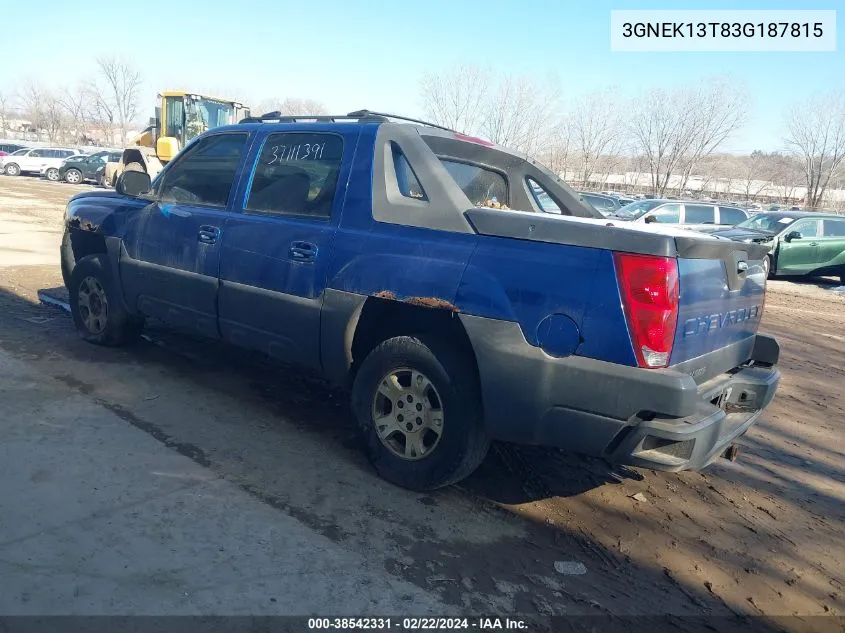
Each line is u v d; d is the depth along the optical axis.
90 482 3.46
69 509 3.19
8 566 2.74
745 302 3.83
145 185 5.37
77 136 69.56
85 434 4.00
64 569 2.76
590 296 3.10
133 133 24.42
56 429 4.02
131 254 5.20
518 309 3.25
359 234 3.86
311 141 4.32
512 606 2.85
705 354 3.45
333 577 2.90
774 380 3.97
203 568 2.86
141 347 5.80
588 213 5.09
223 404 4.73
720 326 3.54
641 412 3.04
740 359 4.00
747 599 3.10
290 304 4.09
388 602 2.78
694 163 45.59
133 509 3.25
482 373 3.35
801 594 3.18
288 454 4.05
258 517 3.31
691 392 2.96
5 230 12.74
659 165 44.41
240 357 5.81
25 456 3.65
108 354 5.53
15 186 26.83
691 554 3.43
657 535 3.59
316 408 4.86
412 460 3.70
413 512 3.52
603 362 3.08
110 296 5.44
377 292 3.67
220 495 3.48
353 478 3.83
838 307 12.77
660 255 3.00
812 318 11.25
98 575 2.74
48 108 72.75
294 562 2.97
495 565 3.14
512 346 3.25
